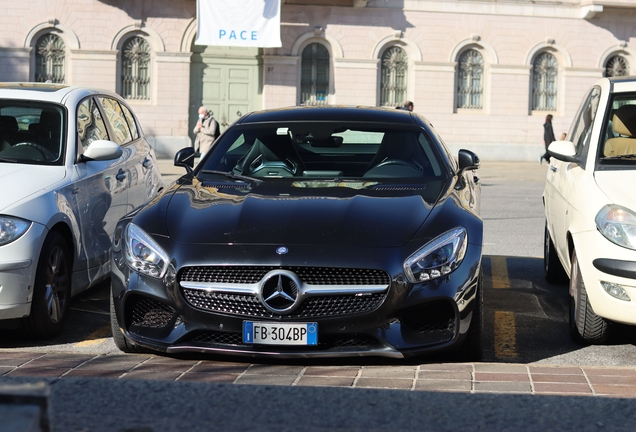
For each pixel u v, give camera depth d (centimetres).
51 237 564
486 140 3016
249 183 571
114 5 2762
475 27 2977
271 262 464
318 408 359
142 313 500
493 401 374
